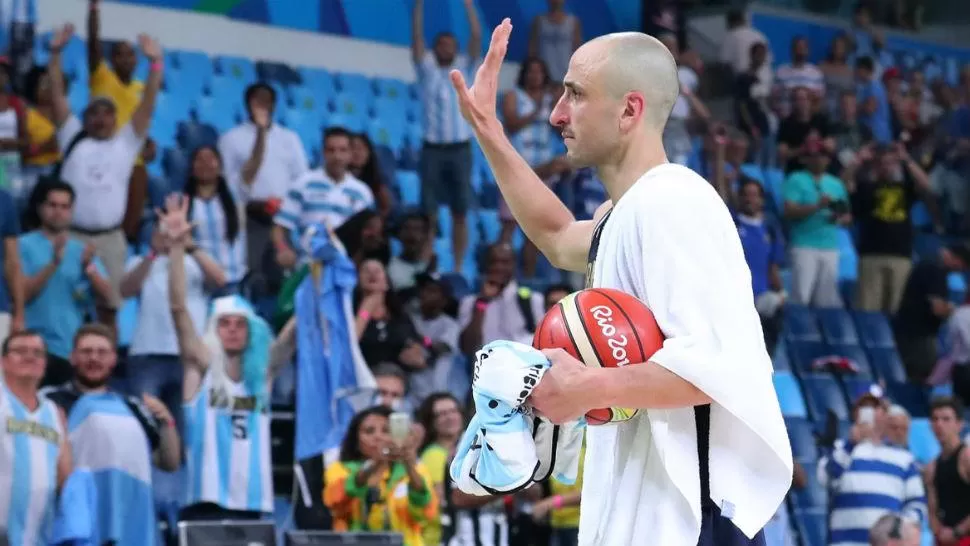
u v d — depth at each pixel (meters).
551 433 2.95
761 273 11.34
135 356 8.16
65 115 9.11
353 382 8.39
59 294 8.19
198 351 7.88
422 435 7.67
